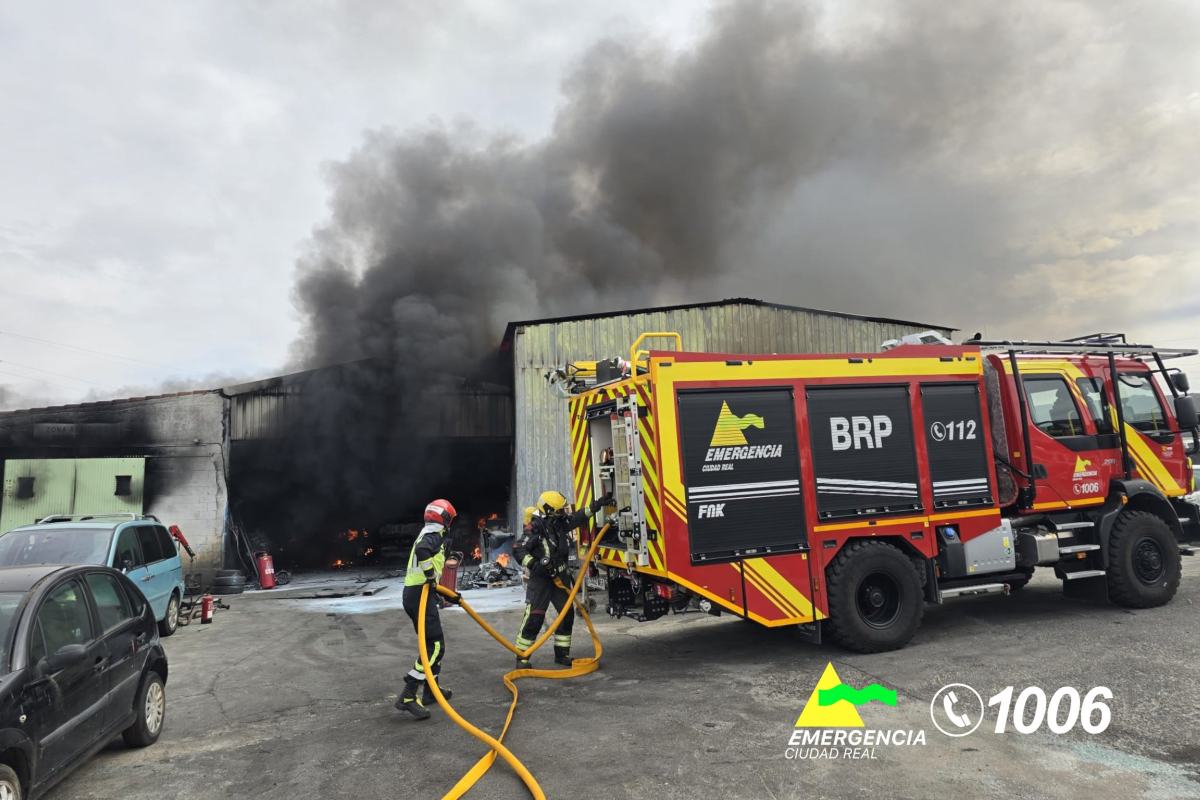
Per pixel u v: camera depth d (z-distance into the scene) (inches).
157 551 362.3
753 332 618.5
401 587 568.7
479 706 206.5
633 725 181.9
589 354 580.7
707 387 239.6
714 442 237.1
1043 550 276.7
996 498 274.1
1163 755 149.3
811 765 151.5
